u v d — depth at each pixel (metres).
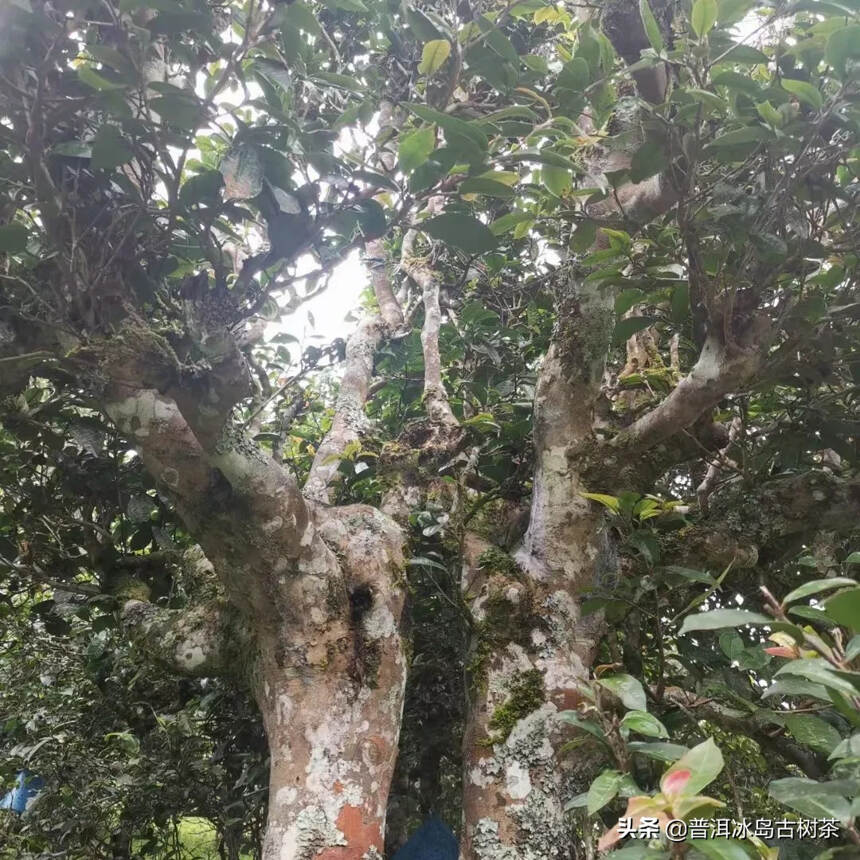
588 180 2.67
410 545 2.97
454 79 1.90
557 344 2.96
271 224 1.86
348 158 1.97
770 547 3.03
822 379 2.72
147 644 2.85
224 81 1.59
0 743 4.57
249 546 2.31
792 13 1.77
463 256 4.26
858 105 1.81
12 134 1.70
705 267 2.39
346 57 2.44
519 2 2.01
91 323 1.91
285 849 2.15
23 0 1.52
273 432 3.79
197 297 1.91
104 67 1.72
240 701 3.80
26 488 3.44
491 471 3.54
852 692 1.01
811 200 2.17
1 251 1.80
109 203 1.92
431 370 3.83
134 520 3.23
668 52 2.01
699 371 2.43
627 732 1.42
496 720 2.51
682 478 4.05
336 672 2.40
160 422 2.15
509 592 2.70
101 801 3.87
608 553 2.92
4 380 2.12
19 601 4.72
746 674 2.84
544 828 2.34
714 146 1.97
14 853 3.81
